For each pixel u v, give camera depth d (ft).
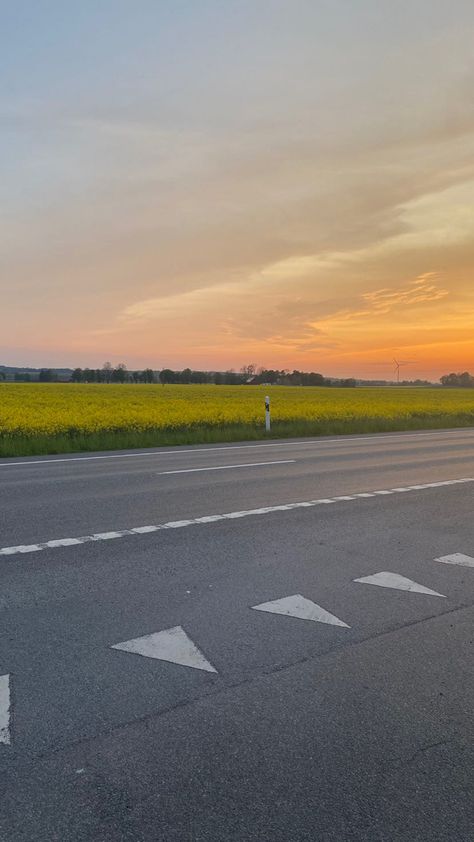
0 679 10.48
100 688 10.21
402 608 13.89
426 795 7.82
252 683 10.46
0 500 25.44
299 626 12.80
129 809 7.53
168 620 13.00
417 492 28.14
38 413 74.02
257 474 33.30
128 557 17.43
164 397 135.44
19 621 12.91
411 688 10.39
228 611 13.53
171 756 8.50
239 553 17.95
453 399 152.05
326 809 7.57
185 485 29.55
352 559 17.49
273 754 8.57
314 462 38.73
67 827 7.23
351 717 9.49
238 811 7.52
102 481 30.60
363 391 225.76
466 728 9.27
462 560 17.54
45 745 8.68
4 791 7.80
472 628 12.91
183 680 10.51
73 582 15.29
